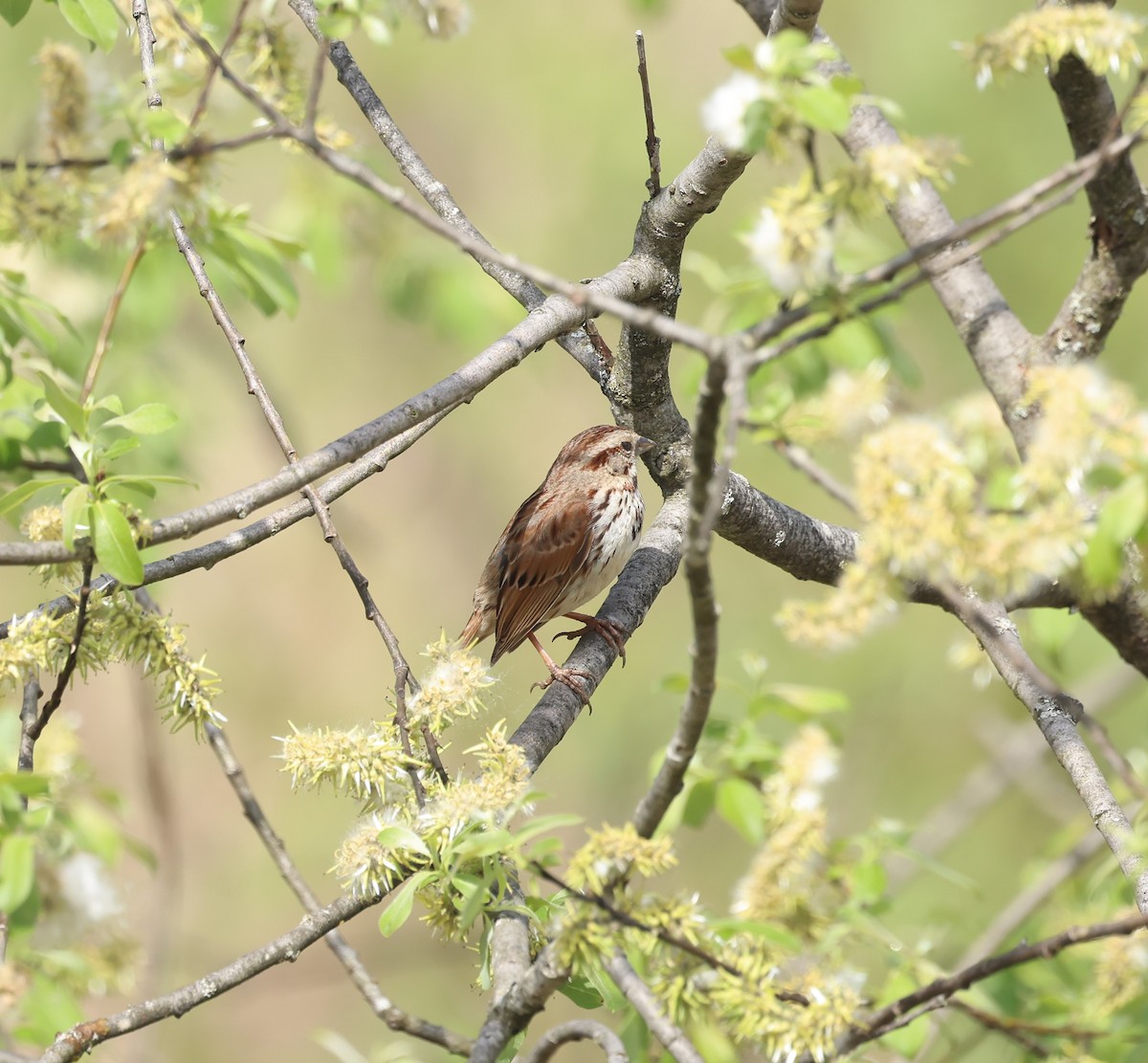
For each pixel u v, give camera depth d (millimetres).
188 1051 18828
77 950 8930
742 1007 5457
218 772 22312
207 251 9281
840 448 9555
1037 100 17578
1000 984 9312
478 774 6062
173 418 6410
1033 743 13789
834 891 8984
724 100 4840
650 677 19609
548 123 20656
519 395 21875
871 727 17891
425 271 15055
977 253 4918
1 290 9250
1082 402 4848
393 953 18719
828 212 4832
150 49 7363
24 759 7082
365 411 22297
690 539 4539
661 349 8844
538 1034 17234
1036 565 4590
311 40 9781
